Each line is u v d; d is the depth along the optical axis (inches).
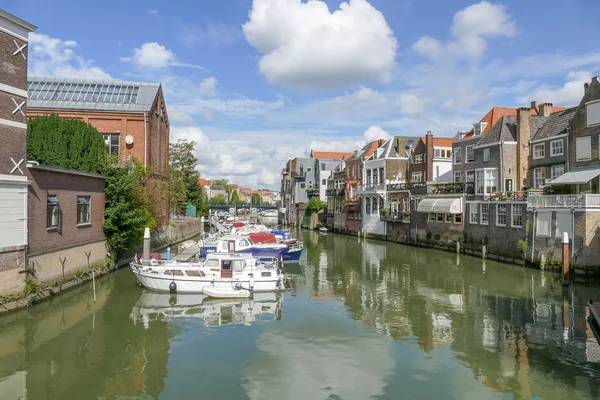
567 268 879.7
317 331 612.4
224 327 627.2
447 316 684.1
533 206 1102.4
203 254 1238.3
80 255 826.2
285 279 971.3
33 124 931.3
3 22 599.8
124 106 1348.4
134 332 598.9
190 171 2534.5
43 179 693.3
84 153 969.5
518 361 502.0
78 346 542.0
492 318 669.9
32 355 510.3
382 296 823.7
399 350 539.2
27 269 641.6
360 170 2279.8
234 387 438.9
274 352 531.8
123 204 961.5
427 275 1041.5
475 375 465.7
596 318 577.0
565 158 1187.9
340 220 2427.4
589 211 941.8
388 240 1907.0
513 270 1084.5
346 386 443.2
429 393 427.2
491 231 1286.9
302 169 3221.0
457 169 1592.0
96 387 435.2
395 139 2080.5
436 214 1581.0
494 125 1451.8
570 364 490.6
